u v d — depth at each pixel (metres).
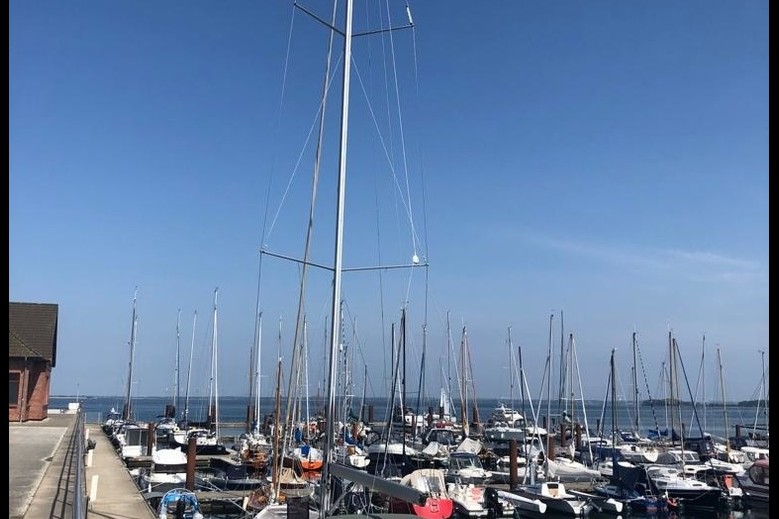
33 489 16.77
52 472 20.22
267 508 20.41
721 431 88.81
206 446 49.06
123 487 24.44
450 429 58.53
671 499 34.25
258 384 60.19
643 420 108.81
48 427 38.25
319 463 32.81
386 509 20.16
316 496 20.80
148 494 27.70
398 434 53.53
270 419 63.72
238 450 49.81
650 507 34.00
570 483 39.38
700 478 38.25
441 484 21.83
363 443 49.44
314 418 53.53
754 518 33.88
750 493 34.28
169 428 60.75
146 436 48.56
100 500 21.73
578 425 59.28
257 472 37.78
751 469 35.00
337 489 14.65
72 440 29.95
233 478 35.28
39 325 45.66
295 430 43.47
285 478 29.75
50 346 44.97
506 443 57.00
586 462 48.72
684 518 34.38
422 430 59.66
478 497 31.48
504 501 32.31
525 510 32.06
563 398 61.06
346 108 11.23
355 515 9.38
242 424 86.50
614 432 51.19
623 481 35.81
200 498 29.69
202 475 38.34
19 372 42.56
